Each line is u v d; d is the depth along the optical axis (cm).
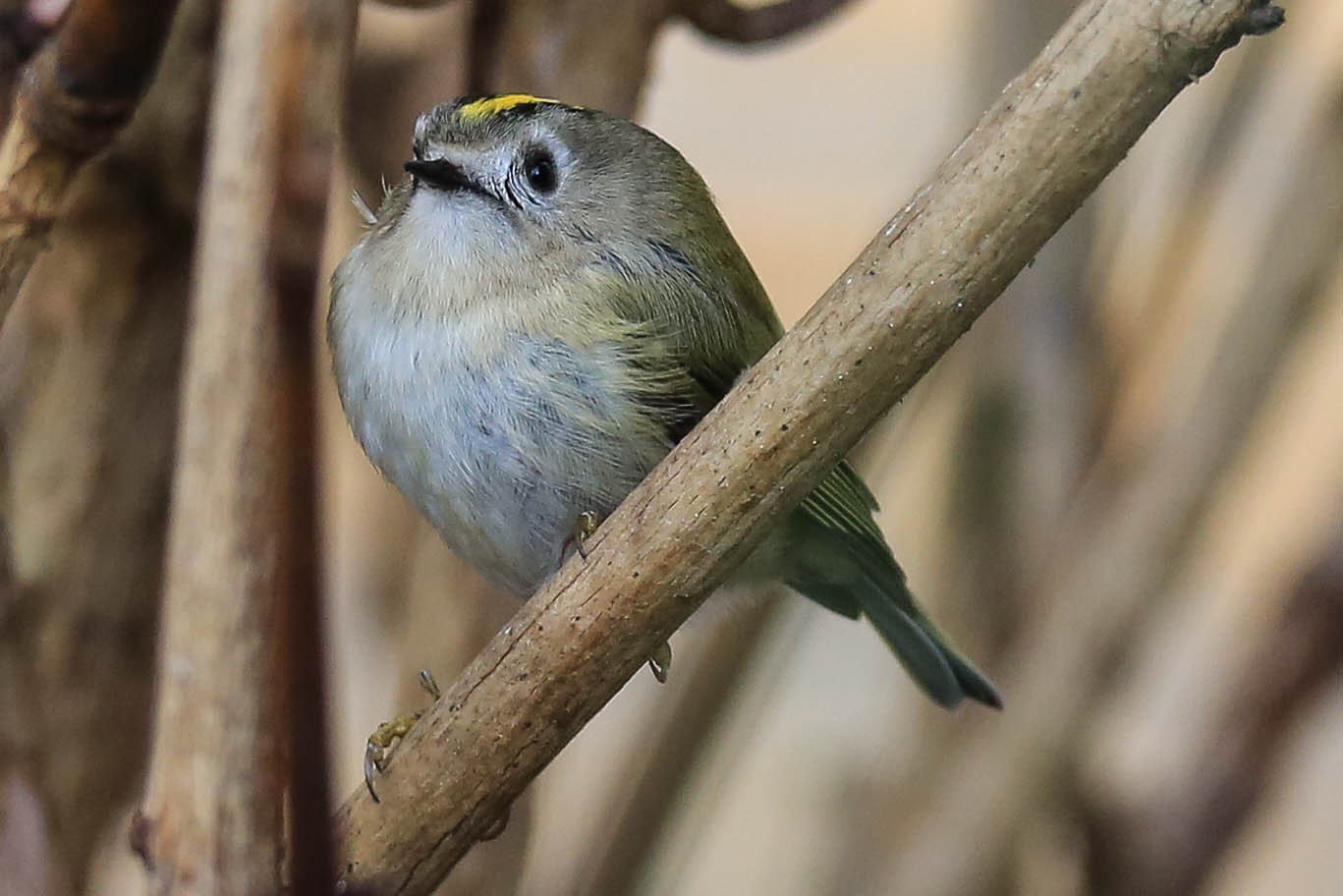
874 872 215
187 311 212
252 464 204
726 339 212
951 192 205
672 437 212
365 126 216
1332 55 217
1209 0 204
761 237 245
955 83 219
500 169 212
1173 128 218
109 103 206
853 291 205
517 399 211
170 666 204
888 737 218
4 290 206
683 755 215
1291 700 215
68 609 212
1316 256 214
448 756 206
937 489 218
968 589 217
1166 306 216
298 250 169
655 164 213
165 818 204
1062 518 216
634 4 213
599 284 212
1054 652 215
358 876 206
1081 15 205
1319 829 224
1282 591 215
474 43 213
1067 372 216
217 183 204
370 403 212
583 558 206
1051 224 205
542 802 215
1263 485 225
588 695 206
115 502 212
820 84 248
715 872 224
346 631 220
